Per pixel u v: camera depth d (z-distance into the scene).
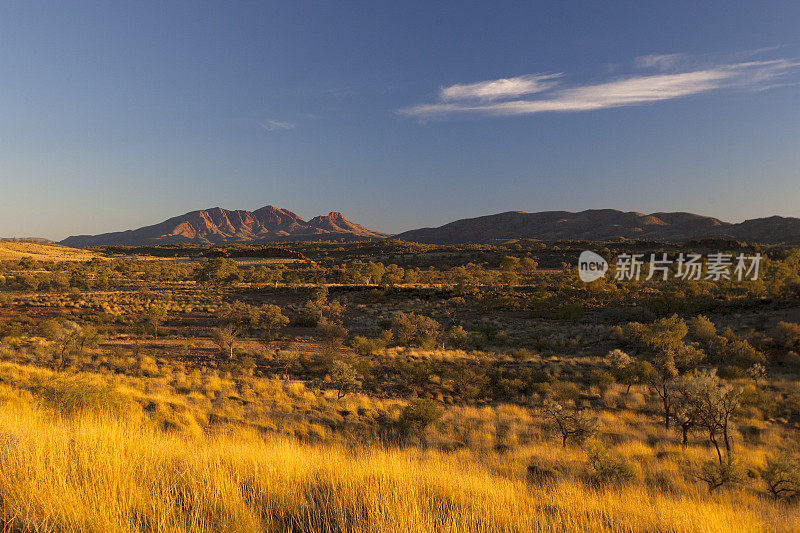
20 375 19.70
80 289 83.81
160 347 36.09
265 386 25.09
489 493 5.62
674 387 18.11
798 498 12.06
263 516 4.20
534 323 58.44
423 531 3.97
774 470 12.62
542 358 37.66
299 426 17.41
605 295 72.06
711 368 31.67
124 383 22.34
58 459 4.52
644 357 36.06
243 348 37.56
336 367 25.72
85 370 25.53
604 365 34.59
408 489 5.11
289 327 53.09
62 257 181.00
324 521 4.18
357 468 5.79
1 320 47.66
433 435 17.98
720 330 45.41
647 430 20.28
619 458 13.19
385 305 73.81
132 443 5.70
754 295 60.69
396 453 7.14
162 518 3.56
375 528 3.99
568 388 26.83
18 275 90.44
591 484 11.02
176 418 15.09
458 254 175.62
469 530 4.29
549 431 19.45
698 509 7.27
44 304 61.84
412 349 41.06
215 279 92.38
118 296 73.19
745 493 12.32
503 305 69.69
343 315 63.94
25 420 7.03
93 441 5.17
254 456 5.86
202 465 5.14
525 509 5.28
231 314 53.72
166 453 5.66
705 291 64.88
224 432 13.96
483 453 15.80
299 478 5.25
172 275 108.75
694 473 13.95
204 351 35.34
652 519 5.96
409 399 25.02
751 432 20.47
